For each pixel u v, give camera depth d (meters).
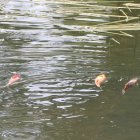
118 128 5.98
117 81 7.52
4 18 11.62
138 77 7.61
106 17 11.86
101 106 6.64
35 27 10.88
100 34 10.43
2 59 8.52
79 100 6.84
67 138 5.71
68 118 6.27
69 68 8.13
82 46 9.42
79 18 11.73
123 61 8.50
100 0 13.50
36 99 6.85
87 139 5.68
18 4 13.18
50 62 8.42
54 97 6.93
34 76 7.72
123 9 12.61
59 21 11.44
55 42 9.68
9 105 6.62
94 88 7.28
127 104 6.70
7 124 6.04
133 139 5.69
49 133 5.81
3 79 7.54
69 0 13.43
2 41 9.66
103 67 8.17
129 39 10.09
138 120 6.21
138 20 11.64
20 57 8.66
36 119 6.22
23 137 5.70
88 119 6.22
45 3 13.24
